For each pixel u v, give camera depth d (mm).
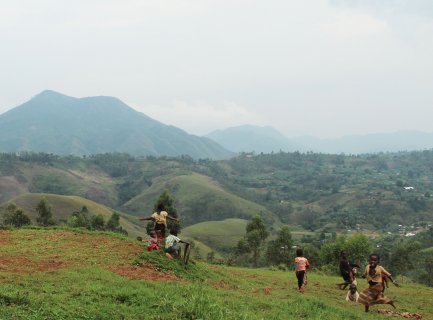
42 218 85125
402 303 21562
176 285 14375
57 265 15453
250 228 80062
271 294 17609
